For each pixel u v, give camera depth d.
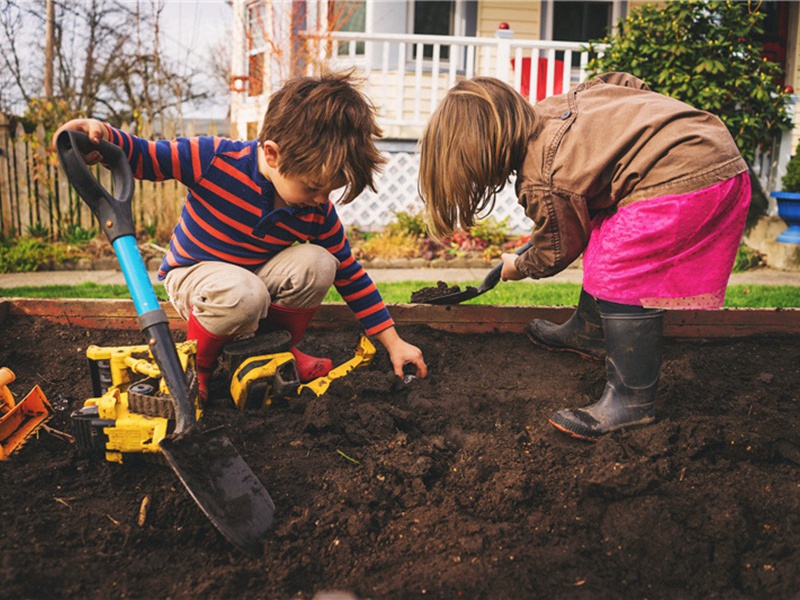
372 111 2.09
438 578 1.49
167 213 7.61
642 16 7.16
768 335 3.06
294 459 1.94
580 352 2.81
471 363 2.76
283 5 8.74
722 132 1.98
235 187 2.14
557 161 1.97
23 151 7.39
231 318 2.14
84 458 1.94
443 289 3.14
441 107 2.06
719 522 1.63
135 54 11.67
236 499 1.65
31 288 5.55
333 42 8.41
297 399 2.27
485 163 2.02
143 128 8.20
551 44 7.76
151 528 1.66
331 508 1.72
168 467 1.86
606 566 1.55
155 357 1.67
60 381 2.53
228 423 2.11
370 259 6.79
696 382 2.43
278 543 1.60
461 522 1.68
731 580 1.52
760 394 2.43
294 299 2.31
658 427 1.97
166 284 2.35
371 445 2.03
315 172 1.97
